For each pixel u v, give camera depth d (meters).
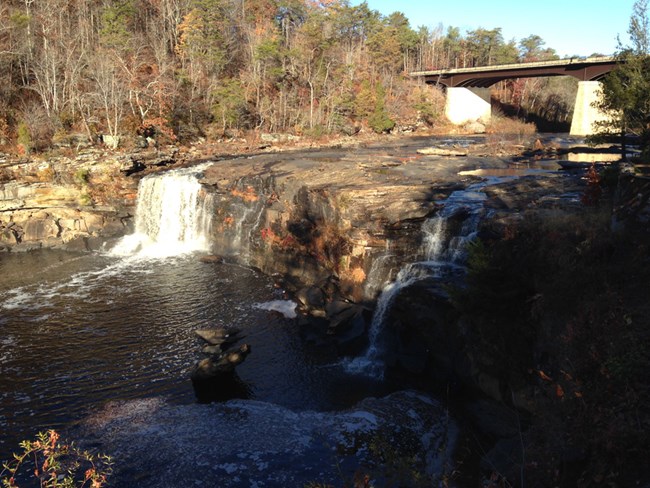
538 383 15.14
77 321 26.83
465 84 100.31
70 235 41.78
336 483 13.94
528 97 119.44
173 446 15.78
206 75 74.69
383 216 26.52
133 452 15.47
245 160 47.22
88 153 48.81
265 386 21.03
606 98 29.00
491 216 23.92
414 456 15.73
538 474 12.28
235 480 14.02
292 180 34.56
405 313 22.47
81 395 20.16
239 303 29.20
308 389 20.91
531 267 17.45
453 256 24.58
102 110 57.44
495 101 120.50
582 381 12.99
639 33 28.39
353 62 91.50
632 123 28.31
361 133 82.12
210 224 39.88
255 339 24.92
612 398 11.95
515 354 16.38
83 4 70.56
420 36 128.12
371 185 31.94
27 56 57.72
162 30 77.19
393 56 104.12
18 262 36.94
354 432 16.72
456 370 19.34
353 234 27.30
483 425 17.22
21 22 57.22
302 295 28.12
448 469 15.10
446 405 19.08
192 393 20.41
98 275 34.00
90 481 14.00
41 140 50.25
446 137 83.50
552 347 14.96
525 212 23.16
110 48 64.94
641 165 20.86
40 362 22.75
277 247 34.12
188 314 27.70
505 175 37.81
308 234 31.47
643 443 10.55
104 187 43.94
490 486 12.39
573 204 24.56
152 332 25.61
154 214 42.59
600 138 29.72
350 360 23.48
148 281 32.78
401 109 95.00
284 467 14.65
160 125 60.69
